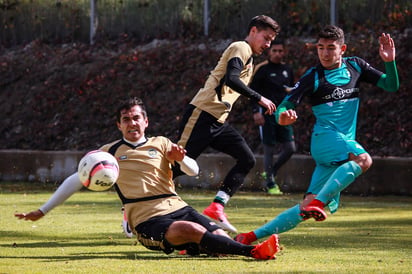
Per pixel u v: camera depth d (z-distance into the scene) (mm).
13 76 48844
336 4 41562
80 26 51719
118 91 44656
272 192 32156
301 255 14898
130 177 14656
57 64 48406
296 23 43469
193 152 19953
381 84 17094
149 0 48781
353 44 39812
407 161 31281
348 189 32438
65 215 23734
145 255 15047
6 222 21656
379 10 41469
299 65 40000
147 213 14336
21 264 13758
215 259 14375
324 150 16453
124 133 15086
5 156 41094
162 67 44312
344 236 18297
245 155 19953
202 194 32594
